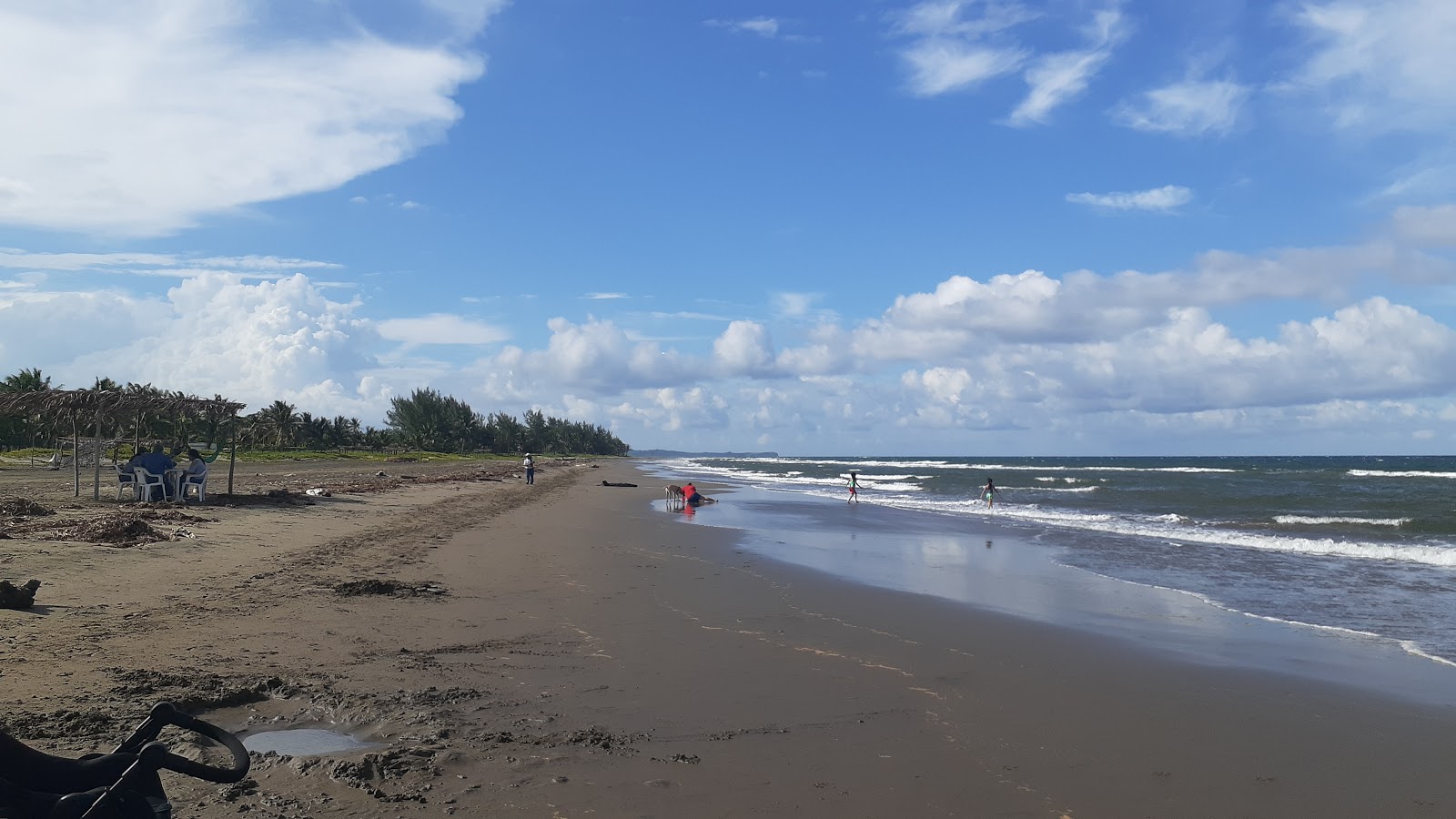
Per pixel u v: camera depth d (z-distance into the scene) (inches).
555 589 489.7
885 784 210.2
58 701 235.5
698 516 1151.0
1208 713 280.1
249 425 3580.2
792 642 370.3
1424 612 469.7
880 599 493.7
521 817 181.0
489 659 320.2
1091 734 255.8
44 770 120.5
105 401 851.4
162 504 826.2
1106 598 511.2
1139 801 205.5
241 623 350.3
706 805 192.5
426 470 2381.9
